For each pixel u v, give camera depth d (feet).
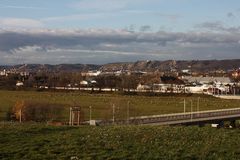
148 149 96.02
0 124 145.18
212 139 113.19
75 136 113.70
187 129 135.03
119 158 85.87
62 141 104.68
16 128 127.03
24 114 330.95
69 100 604.49
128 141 106.42
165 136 116.26
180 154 91.61
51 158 85.51
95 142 104.06
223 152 95.35
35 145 98.53
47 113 356.38
